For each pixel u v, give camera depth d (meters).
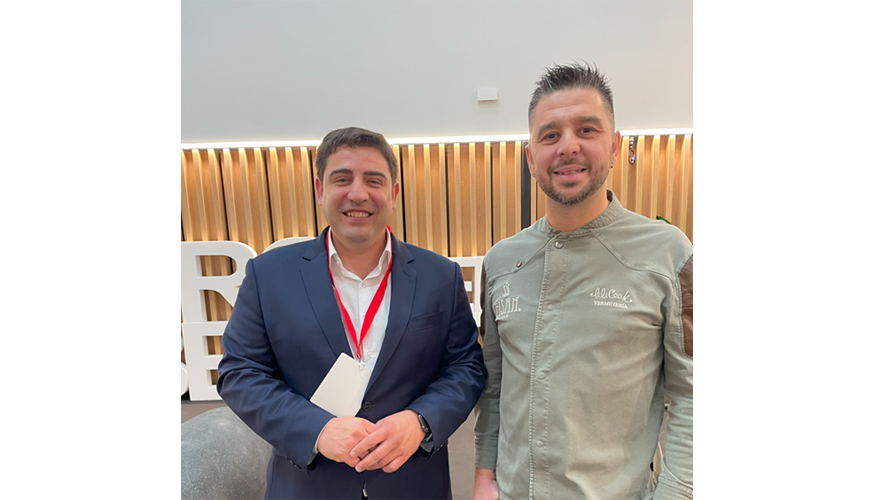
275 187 3.56
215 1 3.32
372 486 1.25
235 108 3.42
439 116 3.36
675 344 1.01
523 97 3.30
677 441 0.98
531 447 1.07
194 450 1.46
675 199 3.45
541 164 1.05
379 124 3.38
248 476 1.57
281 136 3.44
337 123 3.40
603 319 1.03
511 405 1.14
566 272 1.10
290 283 1.29
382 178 1.28
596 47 3.26
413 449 1.16
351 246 1.33
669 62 3.25
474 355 1.39
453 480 2.43
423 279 1.37
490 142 3.51
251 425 1.18
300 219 3.61
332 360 1.23
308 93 3.39
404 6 3.30
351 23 3.33
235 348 1.27
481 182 3.56
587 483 1.01
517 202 3.48
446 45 3.31
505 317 1.16
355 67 3.35
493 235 3.61
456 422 1.22
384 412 1.24
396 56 3.33
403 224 3.60
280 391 1.21
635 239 1.07
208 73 3.39
